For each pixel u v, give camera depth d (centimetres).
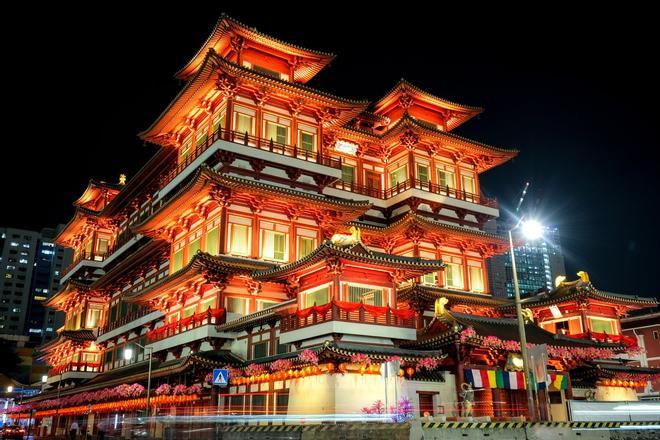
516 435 3238
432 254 7406
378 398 3994
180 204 6288
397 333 4359
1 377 14312
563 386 4838
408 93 8081
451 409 4197
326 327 4128
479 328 4484
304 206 6291
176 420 5475
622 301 6212
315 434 3438
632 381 5722
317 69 7262
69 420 8950
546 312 6341
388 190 7888
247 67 6525
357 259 4278
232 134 6256
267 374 4503
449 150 8100
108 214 10019
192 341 5616
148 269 8056
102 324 9588
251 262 5794
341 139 7644
